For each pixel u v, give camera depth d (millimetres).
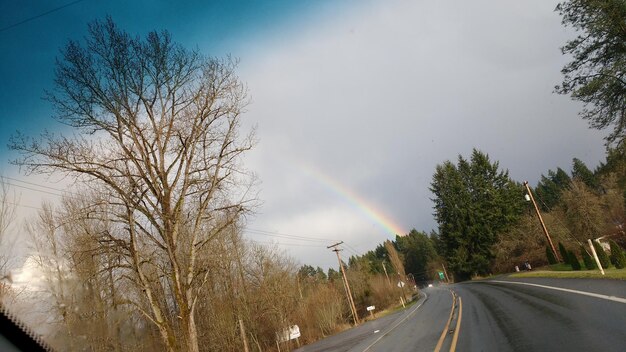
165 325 14430
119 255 14727
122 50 15508
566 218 52719
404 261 152000
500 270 69688
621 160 30812
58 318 18531
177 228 15289
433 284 134500
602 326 8461
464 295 34562
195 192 16125
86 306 19797
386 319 37906
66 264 19422
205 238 18469
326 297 51906
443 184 93062
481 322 14586
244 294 38188
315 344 35062
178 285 14586
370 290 77750
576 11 27703
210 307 34750
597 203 49094
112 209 15250
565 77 29750
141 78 15906
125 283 20672
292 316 44906
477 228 84500
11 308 14102
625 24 25875
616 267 21344
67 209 20875
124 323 23781
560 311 11797
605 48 27844
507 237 66625
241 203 17000
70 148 14234
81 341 19359
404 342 15250
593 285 15727
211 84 16938
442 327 16516
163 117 16438
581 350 7066
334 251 53312
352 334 31891
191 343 14039
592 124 29625
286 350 39156
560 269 33125
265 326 44031
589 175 108750
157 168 15391
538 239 56156
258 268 42156
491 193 84312
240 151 17438
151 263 15023
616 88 27672
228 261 33406
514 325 11758
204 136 16891
